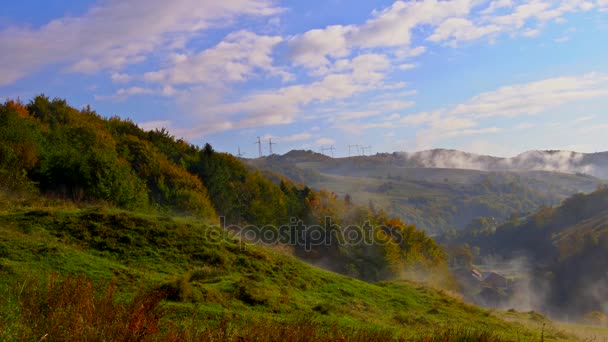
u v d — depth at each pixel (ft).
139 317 26.66
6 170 107.34
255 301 47.57
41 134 164.14
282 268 72.28
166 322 30.37
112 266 49.32
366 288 75.51
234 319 37.65
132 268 54.60
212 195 235.40
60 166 126.93
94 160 130.82
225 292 49.19
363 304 64.69
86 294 29.55
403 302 71.77
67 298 29.68
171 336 26.20
